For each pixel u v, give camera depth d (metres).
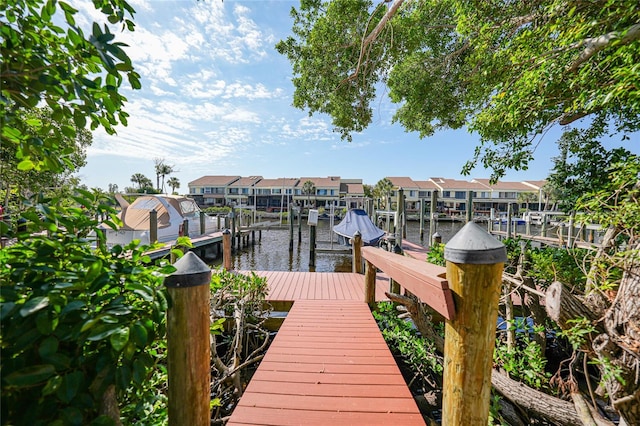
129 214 9.24
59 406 0.72
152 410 1.20
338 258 11.18
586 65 2.09
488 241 1.05
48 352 0.69
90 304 0.81
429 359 2.83
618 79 1.94
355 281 5.38
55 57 0.89
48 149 0.98
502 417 2.36
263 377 2.04
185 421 1.05
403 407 1.72
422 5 4.65
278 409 1.69
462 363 1.06
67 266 0.89
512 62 2.68
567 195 3.59
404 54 5.26
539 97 2.36
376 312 3.46
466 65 4.58
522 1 2.71
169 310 1.03
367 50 5.17
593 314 1.68
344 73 5.59
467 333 1.05
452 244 1.10
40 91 0.82
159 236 8.72
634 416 1.59
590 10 2.03
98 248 0.99
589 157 3.31
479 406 1.04
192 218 11.45
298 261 10.78
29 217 0.87
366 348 2.51
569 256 2.74
